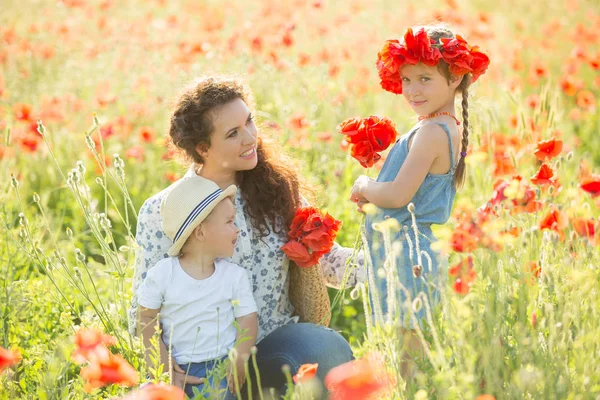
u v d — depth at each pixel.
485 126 5.31
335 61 8.09
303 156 6.33
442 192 3.86
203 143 3.59
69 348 3.64
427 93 3.78
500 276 3.18
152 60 8.66
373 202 3.82
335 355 3.55
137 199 6.69
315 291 3.81
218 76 3.70
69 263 5.30
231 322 3.52
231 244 3.52
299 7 10.62
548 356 2.91
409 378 3.17
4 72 8.43
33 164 6.86
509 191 3.24
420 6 13.47
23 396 3.35
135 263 3.75
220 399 3.17
